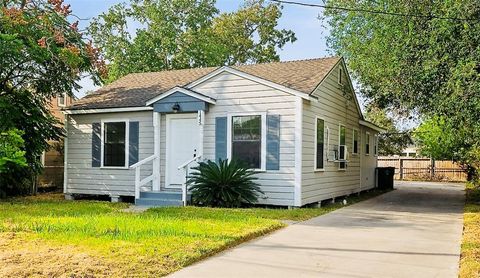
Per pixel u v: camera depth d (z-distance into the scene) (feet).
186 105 42.22
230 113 41.09
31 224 26.81
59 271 16.60
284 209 37.83
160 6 92.84
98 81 49.88
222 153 41.29
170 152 44.11
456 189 67.51
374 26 49.85
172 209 35.55
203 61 96.02
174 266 17.95
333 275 17.46
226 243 22.02
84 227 25.64
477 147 42.06
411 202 47.47
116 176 47.57
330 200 47.16
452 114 37.68
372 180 66.59
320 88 43.65
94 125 49.11
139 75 59.52
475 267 18.43
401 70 40.14
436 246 23.17
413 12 39.52
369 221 32.14
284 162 38.81
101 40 82.89
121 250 19.80
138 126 46.78
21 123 45.16
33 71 45.65
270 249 21.98
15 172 46.14
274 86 39.17
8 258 18.31
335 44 65.21
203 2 96.22
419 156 101.81
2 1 41.42
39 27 42.34
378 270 18.29
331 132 47.26
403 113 49.16
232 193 38.40
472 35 35.58
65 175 50.44
